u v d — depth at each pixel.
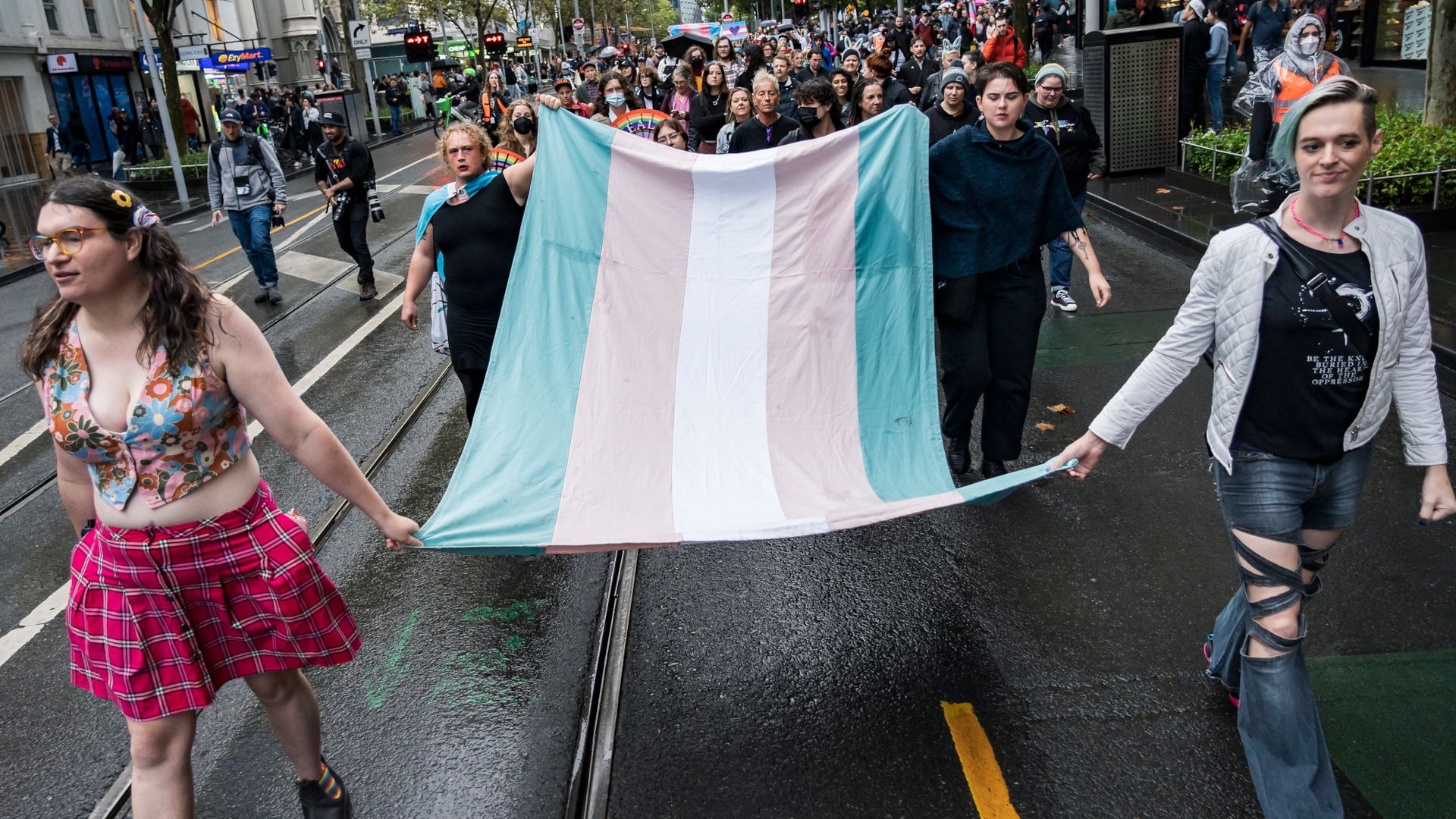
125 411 2.35
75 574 2.50
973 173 4.37
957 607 4.00
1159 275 8.75
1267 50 16.47
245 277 11.73
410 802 3.09
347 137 9.65
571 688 3.64
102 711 3.72
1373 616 3.73
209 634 2.54
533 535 3.11
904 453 3.75
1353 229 2.53
